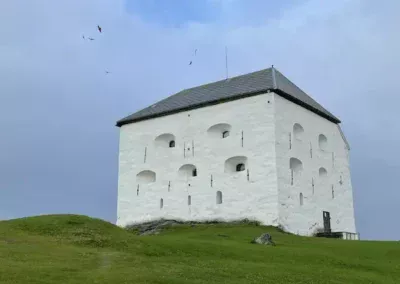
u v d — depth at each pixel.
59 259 18.47
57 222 25.23
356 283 19.03
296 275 19.12
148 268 17.94
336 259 23.67
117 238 23.61
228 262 20.73
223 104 42.03
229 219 39.34
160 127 45.91
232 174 40.12
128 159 47.47
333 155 46.25
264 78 42.97
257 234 33.28
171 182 43.84
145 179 46.22
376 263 23.58
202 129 42.88
